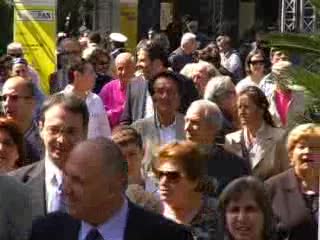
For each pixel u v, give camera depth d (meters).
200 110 9.12
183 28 35.06
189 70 14.12
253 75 15.48
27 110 9.76
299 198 7.92
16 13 23.48
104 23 35.47
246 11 41.38
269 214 6.63
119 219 5.84
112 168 5.69
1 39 28.77
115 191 5.75
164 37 21.95
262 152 10.06
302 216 7.86
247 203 6.57
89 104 12.17
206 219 7.41
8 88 9.66
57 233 5.88
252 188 6.60
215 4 41.81
